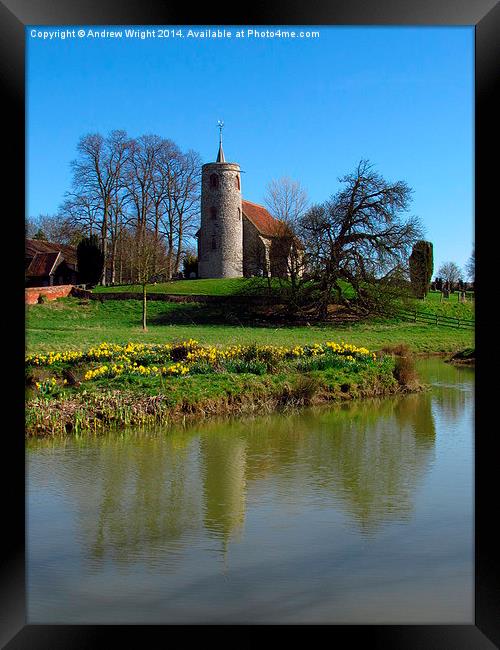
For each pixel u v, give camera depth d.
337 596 6.57
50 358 16.73
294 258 44.06
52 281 55.66
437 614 6.34
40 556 7.46
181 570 7.13
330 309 44.94
